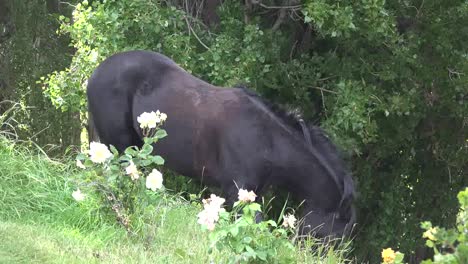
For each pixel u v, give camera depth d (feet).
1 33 59.21
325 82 43.70
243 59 40.32
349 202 28.32
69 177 28.37
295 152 28.17
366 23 39.68
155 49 40.42
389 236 49.67
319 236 28.19
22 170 28.09
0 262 19.49
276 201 37.01
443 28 44.34
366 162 47.26
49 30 57.62
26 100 54.85
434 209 53.01
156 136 24.76
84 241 23.65
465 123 50.16
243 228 20.71
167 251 23.58
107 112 29.68
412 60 42.45
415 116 46.06
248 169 27.78
